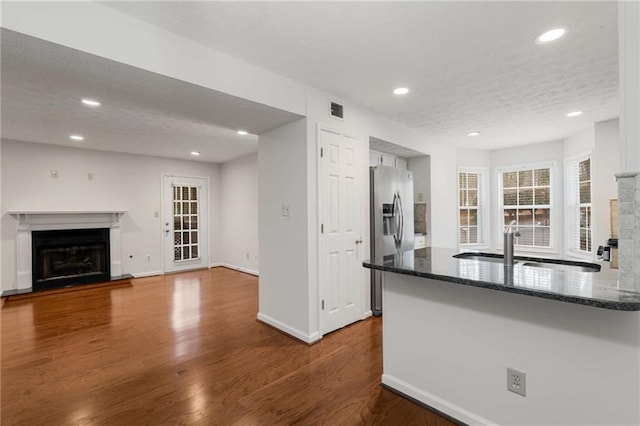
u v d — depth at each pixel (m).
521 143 5.39
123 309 3.99
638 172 1.26
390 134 4.07
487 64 2.55
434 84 2.95
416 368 2.06
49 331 3.26
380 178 3.71
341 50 2.33
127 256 5.82
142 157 6.02
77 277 5.25
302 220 3.02
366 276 3.66
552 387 1.53
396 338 2.17
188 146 5.26
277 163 3.29
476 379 1.79
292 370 2.47
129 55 1.92
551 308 1.52
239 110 2.76
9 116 3.50
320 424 1.85
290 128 3.13
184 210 6.57
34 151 4.95
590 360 1.42
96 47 1.80
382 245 3.72
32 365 2.54
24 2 1.59
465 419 1.82
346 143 3.39
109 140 4.78
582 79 2.85
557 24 2.01
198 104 2.60
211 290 4.95
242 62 2.47
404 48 2.30
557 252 5.14
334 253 3.25
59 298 4.50
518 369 1.63
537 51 2.35
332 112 3.24
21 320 3.59
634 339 1.31
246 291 4.88
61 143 4.97
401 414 1.94
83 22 1.76
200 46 2.23
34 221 4.90
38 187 4.98
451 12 1.89
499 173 5.83
